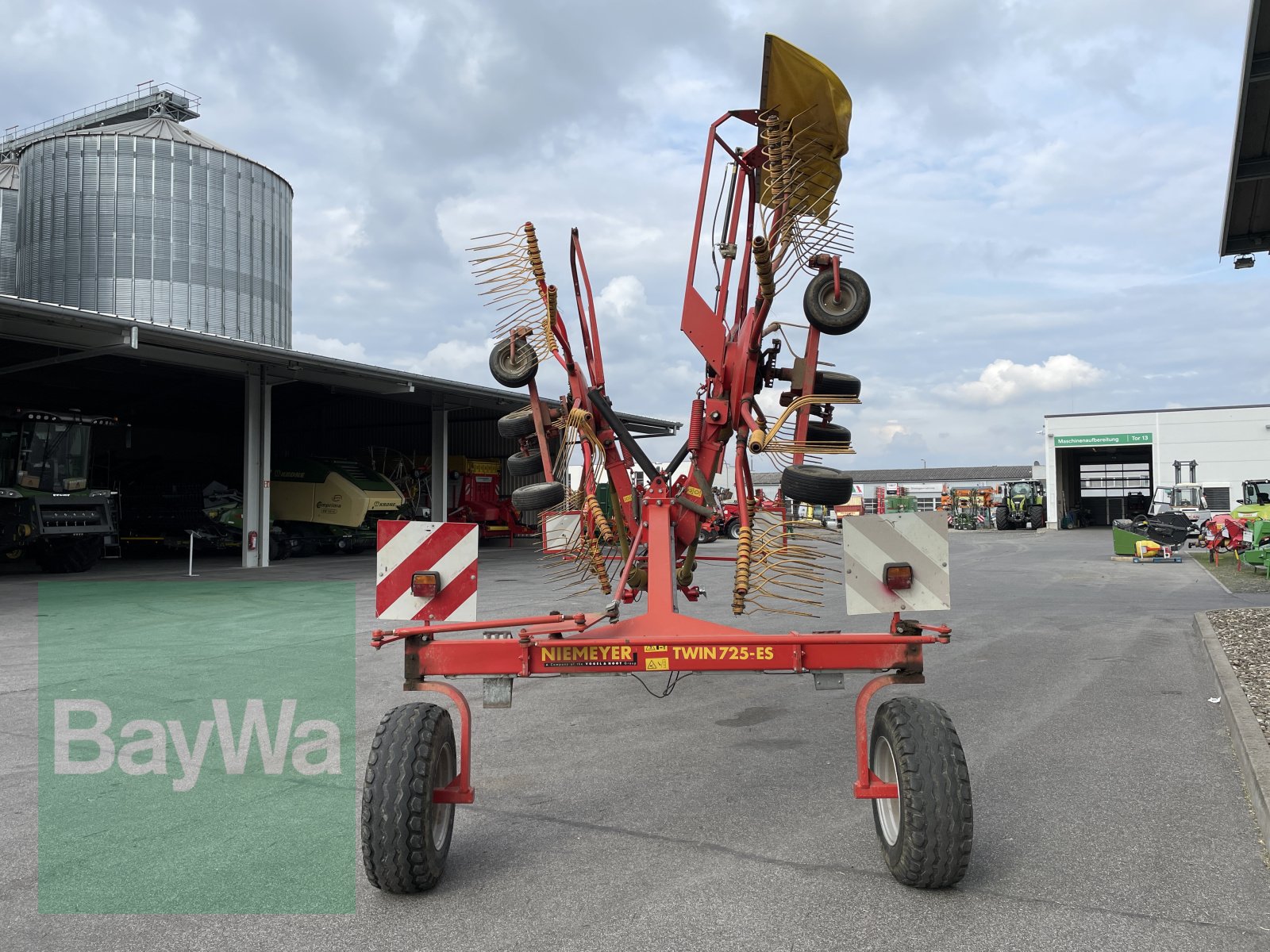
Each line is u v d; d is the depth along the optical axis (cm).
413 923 317
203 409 3173
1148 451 5256
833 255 480
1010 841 388
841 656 354
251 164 3988
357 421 3388
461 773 355
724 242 559
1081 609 1233
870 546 358
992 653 874
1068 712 624
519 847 387
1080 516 4988
